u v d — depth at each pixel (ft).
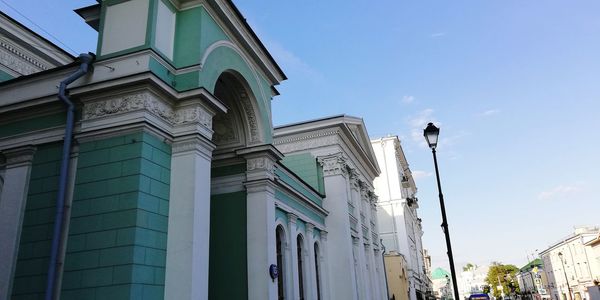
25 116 32.65
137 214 26.40
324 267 68.28
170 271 27.89
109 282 25.41
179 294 27.25
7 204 30.66
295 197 58.70
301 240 60.49
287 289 51.13
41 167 30.91
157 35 31.53
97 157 28.55
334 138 76.48
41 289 27.45
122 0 32.63
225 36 38.11
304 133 77.82
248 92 41.86
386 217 141.08
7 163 32.09
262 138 42.96
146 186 27.61
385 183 143.95
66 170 28.68
